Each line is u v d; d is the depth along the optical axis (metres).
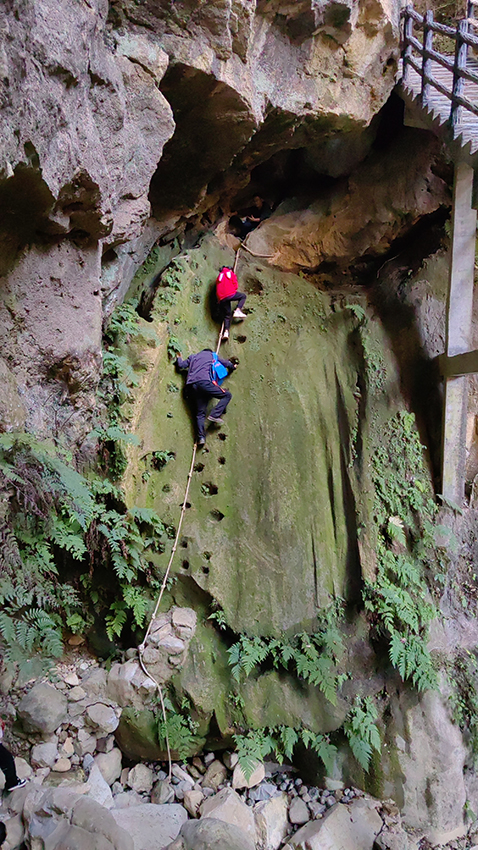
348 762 5.35
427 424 6.77
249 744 5.12
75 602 4.85
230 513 5.98
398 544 6.15
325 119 6.21
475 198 5.82
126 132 4.41
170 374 5.86
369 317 7.19
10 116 2.90
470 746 5.52
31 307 4.15
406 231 7.64
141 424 5.50
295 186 8.02
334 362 6.85
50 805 3.73
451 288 6.25
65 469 4.09
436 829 5.12
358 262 7.93
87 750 4.77
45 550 4.23
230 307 6.47
